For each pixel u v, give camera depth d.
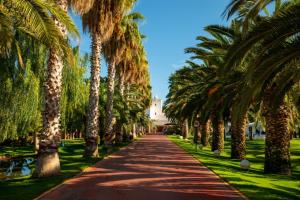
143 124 83.56
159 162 21.17
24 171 19.56
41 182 13.05
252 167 22.95
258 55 10.59
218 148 33.97
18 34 22.77
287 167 18.83
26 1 10.39
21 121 24.97
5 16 11.23
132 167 18.20
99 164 19.55
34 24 10.52
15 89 23.84
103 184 12.86
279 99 13.05
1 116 23.75
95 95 24.81
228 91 22.14
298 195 12.34
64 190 11.62
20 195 10.59
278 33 10.30
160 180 13.98
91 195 10.80
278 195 11.63
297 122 36.56
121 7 24.30
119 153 28.44
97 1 23.52
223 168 18.94
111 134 32.47
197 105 32.72
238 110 10.69
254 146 50.81
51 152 14.61
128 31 35.06
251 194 11.31
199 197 10.80
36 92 25.06
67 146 40.22
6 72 22.73
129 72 44.38
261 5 10.95
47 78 14.92
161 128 154.25
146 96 73.88
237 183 13.33
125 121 43.12
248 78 10.57
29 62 24.42
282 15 10.07
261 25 10.23
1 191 11.34
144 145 42.47
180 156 26.19
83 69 34.66
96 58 24.95
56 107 14.89
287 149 18.95
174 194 11.16
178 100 51.22
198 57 25.97
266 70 10.41
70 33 11.35
